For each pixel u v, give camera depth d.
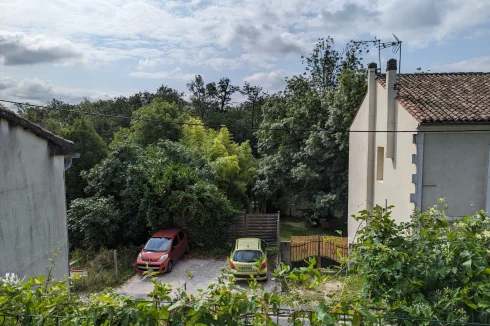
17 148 6.46
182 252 14.97
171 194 15.45
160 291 3.32
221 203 16.02
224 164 20.56
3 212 6.11
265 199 24.23
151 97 52.00
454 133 8.98
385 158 11.51
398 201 10.27
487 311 3.19
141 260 13.16
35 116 33.06
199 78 48.97
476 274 3.58
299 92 26.17
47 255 7.27
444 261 3.69
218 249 15.62
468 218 4.48
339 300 3.16
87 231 14.92
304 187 20.95
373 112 12.62
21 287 3.43
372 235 4.27
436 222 4.46
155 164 16.67
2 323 3.21
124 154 17.11
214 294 3.15
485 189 9.03
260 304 3.07
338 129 18.56
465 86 10.80
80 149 20.00
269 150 24.12
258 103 49.12
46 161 7.28
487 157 9.01
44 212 7.20
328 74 28.36
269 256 14.96
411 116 9.29
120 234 16.28
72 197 19.31
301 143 21.56
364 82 18.03
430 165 9.06
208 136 25.86
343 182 19.09
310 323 3.04
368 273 3.86
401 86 10.95
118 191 16.62
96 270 13.01
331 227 21.44
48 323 3.19
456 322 3.01
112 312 3.07
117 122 41.69
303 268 3.40
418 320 3.12
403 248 3.99
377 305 3.43
